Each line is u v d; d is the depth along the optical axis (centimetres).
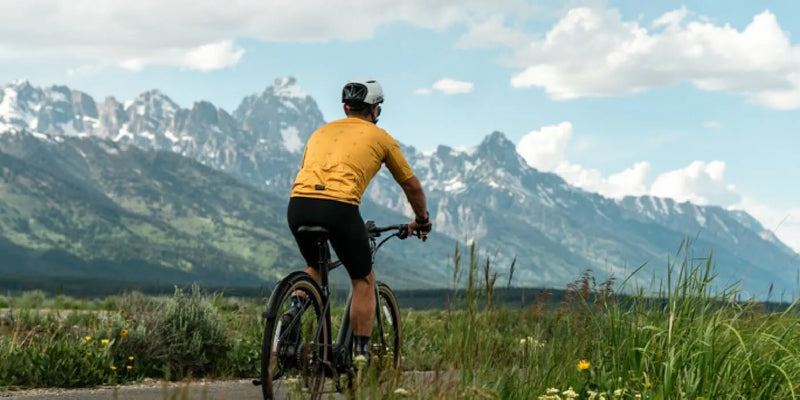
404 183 556
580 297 578
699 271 561
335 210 510
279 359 488
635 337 561
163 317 809
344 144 528
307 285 511
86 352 721
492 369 522
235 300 1195
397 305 614
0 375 656
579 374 561
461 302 587
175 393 319
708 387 499
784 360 530
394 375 447
